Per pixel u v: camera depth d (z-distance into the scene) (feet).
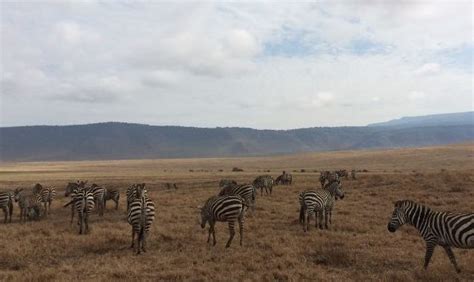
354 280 36.09
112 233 57.36
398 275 36.47
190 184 148.05
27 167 498.28
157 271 39.83
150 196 105.81
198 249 47.93
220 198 48.93
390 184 107.24
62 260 44.52
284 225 62.34
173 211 77.82
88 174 268.62
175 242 52.21
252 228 60.13
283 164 446.19
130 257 44.93
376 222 62.59
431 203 76.28
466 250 45.93
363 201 83.20
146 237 48.70
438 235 36.96
